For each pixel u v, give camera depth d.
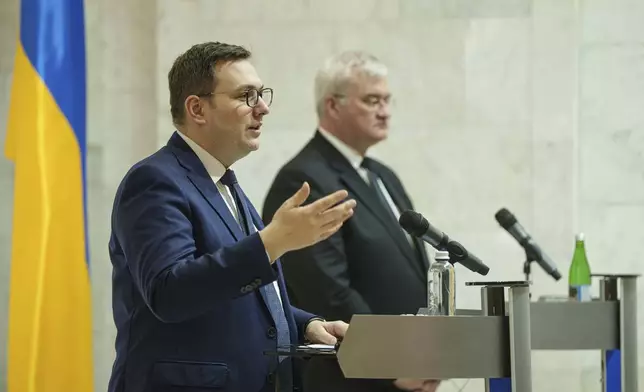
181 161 4.27
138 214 3.96
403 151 8.46
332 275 6.57
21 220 6.27
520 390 4.07
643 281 8.55
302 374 4.52
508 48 8.47
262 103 4.43
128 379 4.04
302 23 8.48
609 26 8.65
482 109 8.47
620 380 5.88
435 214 8.45
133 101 8.55
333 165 7.45
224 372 4.02
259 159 8.43
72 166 6.38
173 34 8.43
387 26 8.49
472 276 8.38
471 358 4.07
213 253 3.83
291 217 3.77
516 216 8.43
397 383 5.31
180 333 4.02
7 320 8.28
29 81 6.36
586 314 5.93
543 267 6.64
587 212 8.62
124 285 4.18
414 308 6.93
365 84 7.73
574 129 8.45
